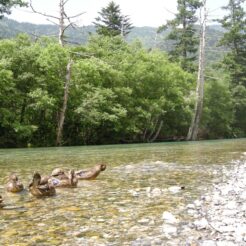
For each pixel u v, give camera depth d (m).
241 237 5.36
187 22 72.31
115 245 5.21
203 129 62.44
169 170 13.91
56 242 5.41
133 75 47.97
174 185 10.38
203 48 55.41
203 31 55.28
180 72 56.72
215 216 6.68
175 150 26.28
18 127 34.88
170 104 50.06
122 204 7.92
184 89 56.97
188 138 54.12
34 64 37.34
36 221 6.61
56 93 39.38
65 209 7.52
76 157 20.39
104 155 21.83
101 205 7.85
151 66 50.16
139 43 56.88
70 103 40.38
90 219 6.69
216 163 16.30
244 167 14.48
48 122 41.12
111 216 6.88
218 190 9.42
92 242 5.37
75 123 42.47
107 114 39.78
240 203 7.74
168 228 5.93
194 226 6.05
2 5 44.12
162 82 50.78
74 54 45.59
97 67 42.50
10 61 35.94
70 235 5.74
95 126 42.75
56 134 40.75
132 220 6.56
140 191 9.47
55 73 39.16
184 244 5.17
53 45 38.81
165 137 55.25
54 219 6.73
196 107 54.22
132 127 44.34
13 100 36.91
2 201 8.14
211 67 73.00
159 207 7.56
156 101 48.53
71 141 42.12
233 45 71.19
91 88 40.97
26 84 38.03
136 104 47.69
